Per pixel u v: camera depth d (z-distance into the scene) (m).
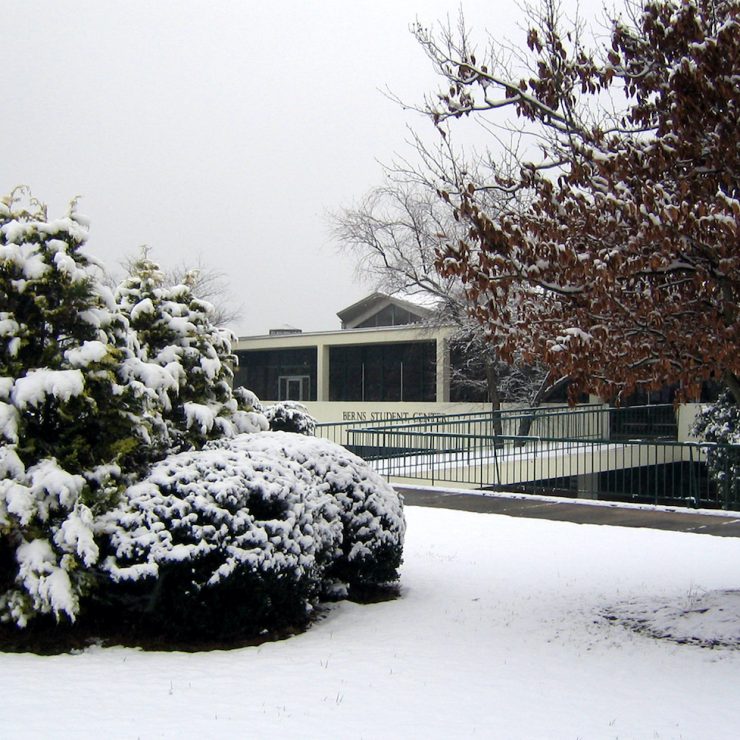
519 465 21.48
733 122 7.40
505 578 10.70
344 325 42.88
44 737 5.52
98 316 8.48
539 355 8.45
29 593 7.38
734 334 7.45
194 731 5.73
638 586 10.20
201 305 10.66
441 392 34.06
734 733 5.95
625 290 8.12
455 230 30.39
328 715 6.14
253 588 7.86
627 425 30.72
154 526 7.70
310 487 9.02
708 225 7.28
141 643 7.80
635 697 6.67
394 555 9.89
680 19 7.72
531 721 6.13
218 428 9.94
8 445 7.72
